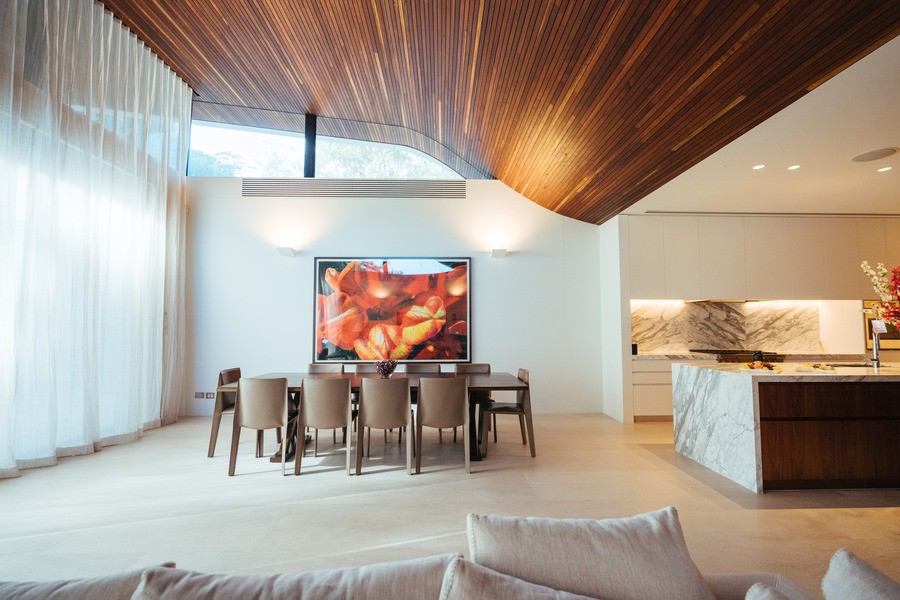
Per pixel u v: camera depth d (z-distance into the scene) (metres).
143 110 5.58
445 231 6.93
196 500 3.36
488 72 4.52
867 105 3.24
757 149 4.03
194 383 6.68
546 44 3.73
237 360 6.71
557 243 6.98
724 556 2.48
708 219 6.33
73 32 4.50
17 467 3.99
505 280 6.91
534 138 5.27
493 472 4.03
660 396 6.20
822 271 6.26
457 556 0.99
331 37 4.88
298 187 6.91
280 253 6.71
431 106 5.87
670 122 3.93
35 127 4.11
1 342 3.83
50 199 4.22
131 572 0.94
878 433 3.59
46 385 4.19
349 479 3.86
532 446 4.52
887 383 3.60
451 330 6.83
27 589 0.89
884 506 3.21
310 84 6.04
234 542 2.68
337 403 4.02
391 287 6.83
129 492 3.53
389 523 2.95
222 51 5.50
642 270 6.29
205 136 7.20
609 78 3.75
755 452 3.52
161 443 5.11
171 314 6.25
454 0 3.73
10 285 3.89
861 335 6.21
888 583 0.89
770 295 6.25
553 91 4.28
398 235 6.91
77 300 4.57
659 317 6.77
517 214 6.98
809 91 3.07
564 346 6.88
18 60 3.96
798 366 4.14
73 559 2.47
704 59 3.14
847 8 2.43
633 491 3.53
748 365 4.24
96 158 4.81
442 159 7.24
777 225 6.32
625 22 3.15
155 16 4.98
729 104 3.45
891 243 6.30
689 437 4.45
